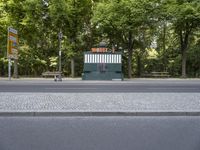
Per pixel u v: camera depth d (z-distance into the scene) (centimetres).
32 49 3756
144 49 3969
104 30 3525
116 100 1252
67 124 878
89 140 703
